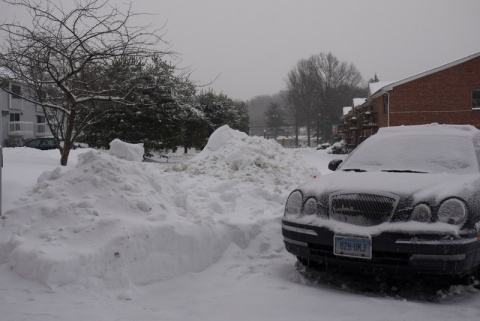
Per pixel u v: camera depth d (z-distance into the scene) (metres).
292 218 4.74
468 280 4.36
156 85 10.79
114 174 5.61
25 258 4.21
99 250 4.31
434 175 4.64
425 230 3.92
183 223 5.16
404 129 5.99
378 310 3.79
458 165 4.97
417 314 3.69
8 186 6.59
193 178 8.92
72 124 10.47
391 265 4.07
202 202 6.48
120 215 5.02
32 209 5.09
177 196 5.91
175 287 4.43
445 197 4.04
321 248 4.46
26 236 4.70
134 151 7.25
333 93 84.94
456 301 4.10
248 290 4.32
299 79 85.69
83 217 4.87
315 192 4.70
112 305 3.78
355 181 4.63
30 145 33.94
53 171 6.26
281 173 9.65
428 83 32.75
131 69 10.59
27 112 46.69
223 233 5.57
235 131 11.22
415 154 5.29
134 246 4.54
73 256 4.15
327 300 4.05
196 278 4.74
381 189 4.30
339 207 4.41
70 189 5.47
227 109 44.84
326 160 29.56
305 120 88.69
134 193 5.43
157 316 3.58
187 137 36.78
